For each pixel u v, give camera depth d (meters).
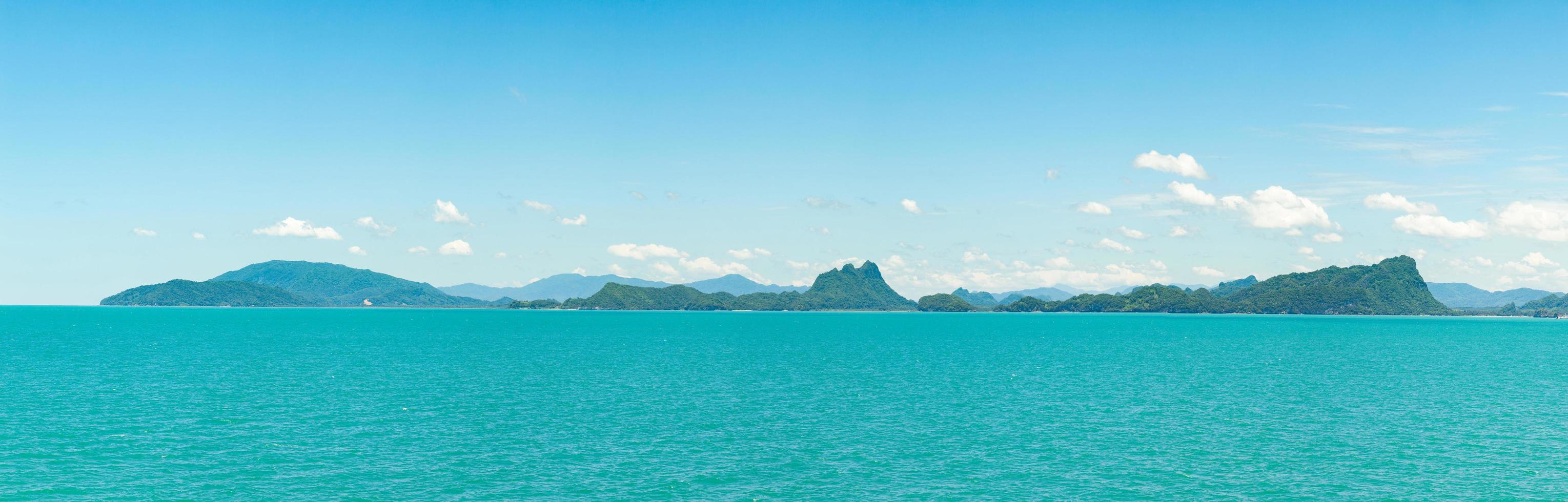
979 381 94.31
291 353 132.12
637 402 74.62
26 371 97.25
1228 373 105.06
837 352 144.25
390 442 55.78
